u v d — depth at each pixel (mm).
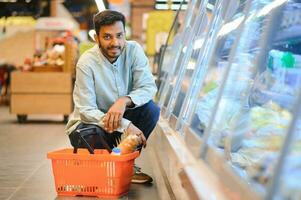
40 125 7066
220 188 1351
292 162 1045
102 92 3016
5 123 7355
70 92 7508
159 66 6227
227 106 1924
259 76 2281
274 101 2180
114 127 2854
